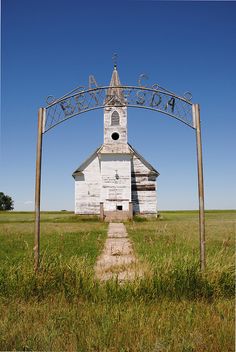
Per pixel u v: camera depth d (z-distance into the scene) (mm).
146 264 9273
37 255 8391
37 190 8578
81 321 5996
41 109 8742
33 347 5031
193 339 5293
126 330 5590
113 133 43906
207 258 9258
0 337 5289
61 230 26875
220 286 7699
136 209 44969
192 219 49219
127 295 7371
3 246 16547
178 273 7855
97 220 42625
